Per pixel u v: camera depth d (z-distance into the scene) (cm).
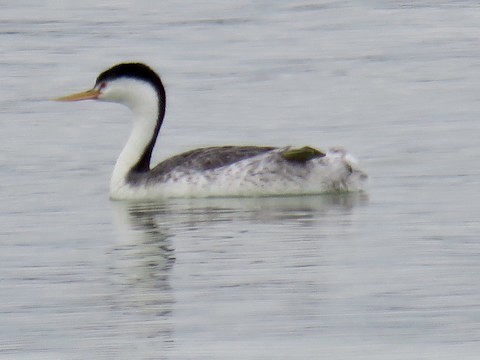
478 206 1825
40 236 1719
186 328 1342
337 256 1584
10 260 1606
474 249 1602
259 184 1898
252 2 3778
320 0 3791
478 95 2611
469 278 1482
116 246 1661
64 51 3152
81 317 1386
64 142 2306
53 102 2633
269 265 1552
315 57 3042
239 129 2384
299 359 1250
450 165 2083
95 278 1523
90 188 2003
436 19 3484
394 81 2769
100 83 2014
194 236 1698
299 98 2630
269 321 1355
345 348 1275
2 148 2266
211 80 2819
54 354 1279
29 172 2105
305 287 1464
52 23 3512
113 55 3095
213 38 3281
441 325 1331
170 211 1844
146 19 3553
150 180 1927
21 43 3256
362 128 2364
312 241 1658
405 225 1727
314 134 2330
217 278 1509
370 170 2066
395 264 1544
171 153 2231
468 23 3419
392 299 1414
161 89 1998
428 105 2534
